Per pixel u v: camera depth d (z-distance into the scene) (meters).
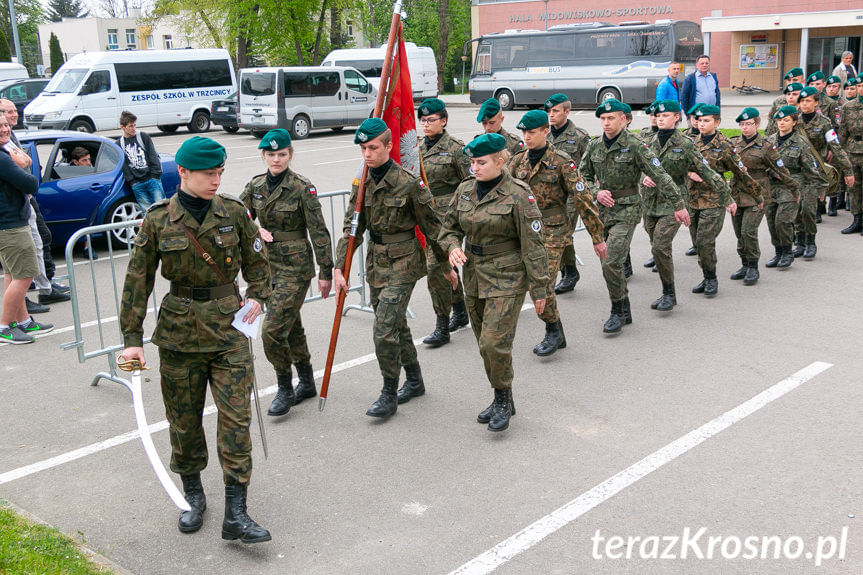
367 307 7.83
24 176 6.68
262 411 5.51
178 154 3.69
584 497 4.23
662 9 38.22
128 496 4.42
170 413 3.98
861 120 9.92
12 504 4.29
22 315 7.17
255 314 3.96
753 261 8.26
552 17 41.28
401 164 5.91
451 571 3.62
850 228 10.42
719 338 6.70
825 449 4.68
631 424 5.11
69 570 3.54
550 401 5.53
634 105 31.81
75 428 5.32
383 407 5.23
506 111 32.81
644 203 7.45
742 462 4.55
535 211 4.78
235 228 3.86
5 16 71.62
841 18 32.44
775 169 8.39
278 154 5.18
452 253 4.90
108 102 24.84
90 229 5.85
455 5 55.22
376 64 33.06
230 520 3.83
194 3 34.56
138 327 3.85
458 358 6.46
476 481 4.44
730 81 38.50
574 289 8.37
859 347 6.38
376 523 4.05
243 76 24.62
